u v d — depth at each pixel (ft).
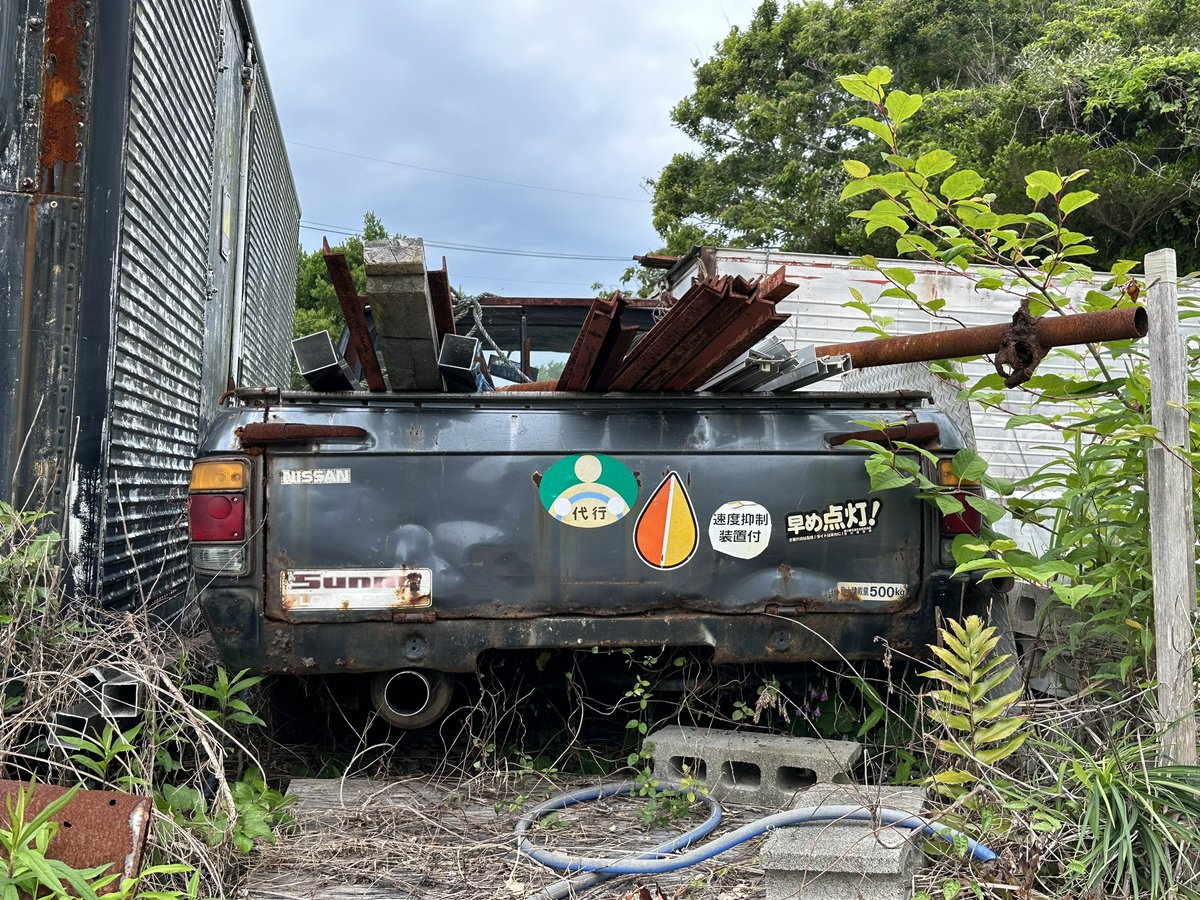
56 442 15.52
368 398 13.04
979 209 14.01
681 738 13.15
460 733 14.20
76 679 11.03
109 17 16.01
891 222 14.25
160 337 19.94
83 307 15.76
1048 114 58.80
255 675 12.89
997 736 10.71
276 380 46.85
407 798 12.87
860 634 13.30
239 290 31.99
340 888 10.19
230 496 12.61
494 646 12.92
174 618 16.60
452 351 12.84
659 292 31.14
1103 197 54.75
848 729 14.20
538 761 14.28
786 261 28.63
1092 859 9.18
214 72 25.93
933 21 76.48
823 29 82.84
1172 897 8.73
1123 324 11.79
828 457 13.43
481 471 13.05
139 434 18.38
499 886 10.22
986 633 11.07
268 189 40.40
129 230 17.03
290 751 14.94
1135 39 62.69
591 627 13.05
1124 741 10.78
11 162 15.66
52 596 12.52
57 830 8.14
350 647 12.80
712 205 86.28
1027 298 13.74
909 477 12.86
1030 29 74.74
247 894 10.02
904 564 13.38
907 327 29.17
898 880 9.21
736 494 13.26
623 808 12.52
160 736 11.48
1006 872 9.39
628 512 13.16
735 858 10.74
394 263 11.27
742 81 88.07
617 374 13.26
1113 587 11.90
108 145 15.97
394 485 12.92
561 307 23.13
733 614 13.19
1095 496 13.43
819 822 10.27
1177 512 10.74
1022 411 29.94
